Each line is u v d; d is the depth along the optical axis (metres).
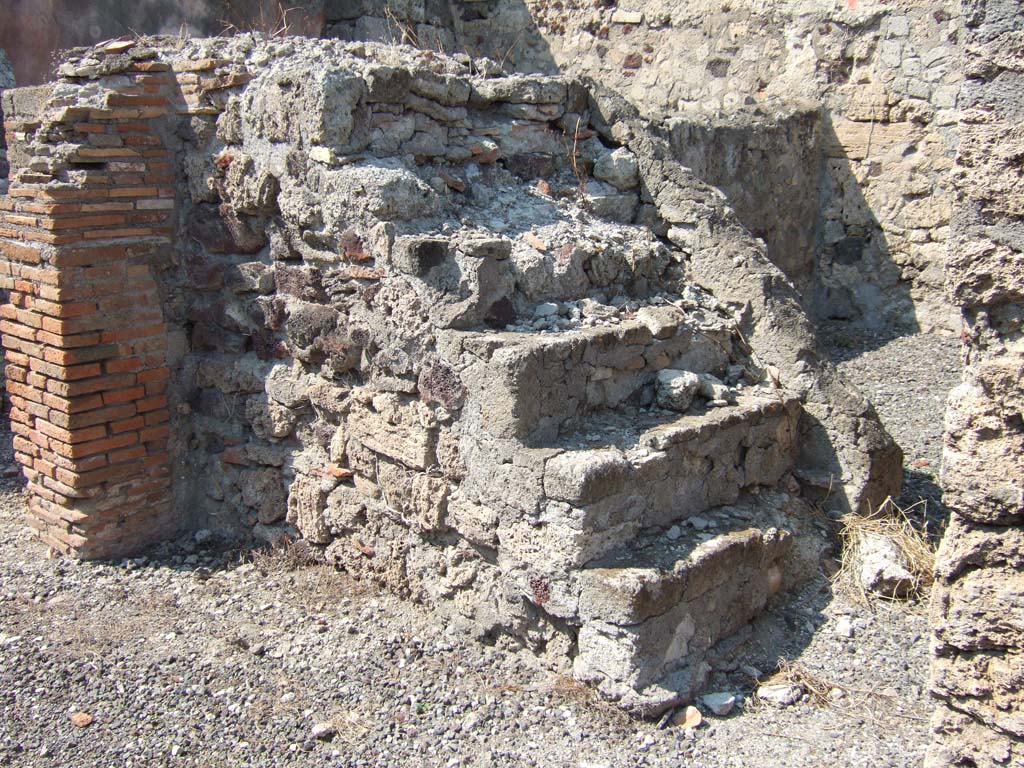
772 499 4.18
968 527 2.44
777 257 7.17
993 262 2.32
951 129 6.91
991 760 2.45
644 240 4.59
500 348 3.49
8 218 4.38
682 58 8.17
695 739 3.23
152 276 4.58
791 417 4.24
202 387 4.78
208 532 4.84
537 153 4.73
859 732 3.24
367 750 3.18
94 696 3.47
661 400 3.94
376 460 4.09
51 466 4.52
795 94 7.58
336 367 4.14
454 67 4.86
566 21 8.82
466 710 3.39
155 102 4.46
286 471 4.53
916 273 7.25
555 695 3.44
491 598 3.74
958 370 6.26
